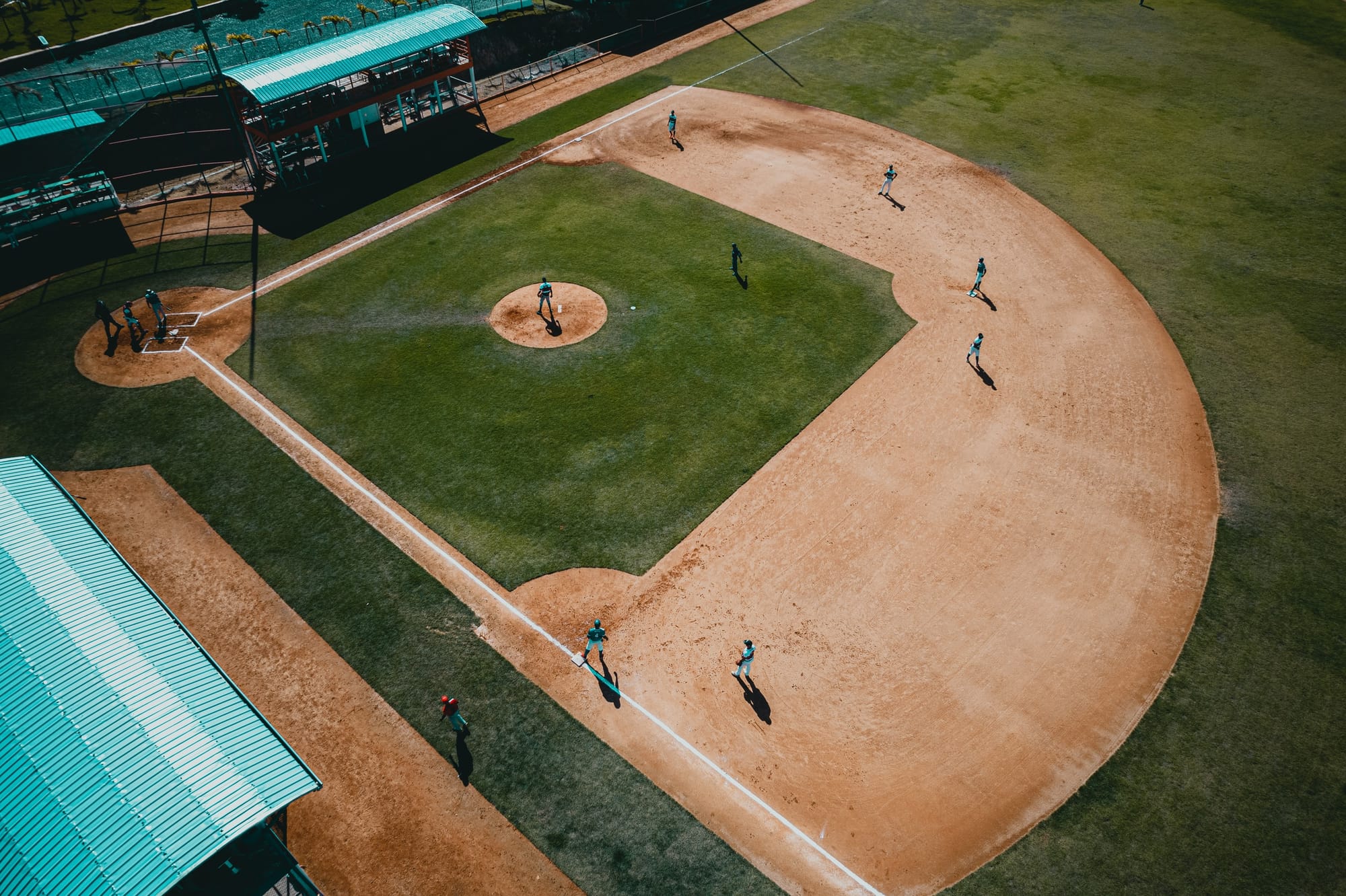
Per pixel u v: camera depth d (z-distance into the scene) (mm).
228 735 21234
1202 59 64625
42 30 54500
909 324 40156
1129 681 26297
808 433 34406
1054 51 65812
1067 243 45750
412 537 30062
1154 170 51719
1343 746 24719
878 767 24141
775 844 22500
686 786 23641
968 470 33094
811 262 43938
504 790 23375
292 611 27609
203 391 35688
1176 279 43188
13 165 45875
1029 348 38938
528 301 41031
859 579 29016
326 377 36562
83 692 21219
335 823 22578
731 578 28953
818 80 61750
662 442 33812
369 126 52750
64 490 27719
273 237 45062
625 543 30031
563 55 64062
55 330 38594
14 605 22891
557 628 27391
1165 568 29625
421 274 42625
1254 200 48875
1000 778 23922
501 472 32469
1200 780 23906
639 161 52250
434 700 25391
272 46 54719
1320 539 30641
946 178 51031
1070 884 21797
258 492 31516
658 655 26703
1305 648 27219
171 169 49812
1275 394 36688
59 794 19281
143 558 29031
